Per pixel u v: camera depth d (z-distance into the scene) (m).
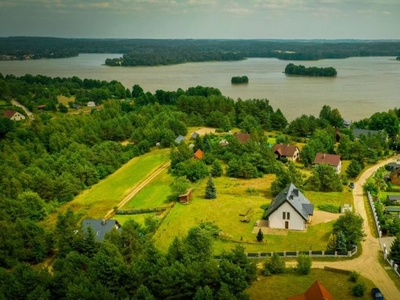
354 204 96.69
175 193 101.62
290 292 57.53
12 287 55.84
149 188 114.12
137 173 127.88
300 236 79.69
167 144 151.62
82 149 134.12
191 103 192.25
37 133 150.50
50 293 55.41
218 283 55.66
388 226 79.88
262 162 122.56
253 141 137.88
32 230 79.31
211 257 65.38
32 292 54.34
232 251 63.28
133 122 173.12
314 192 105.00
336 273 63.22
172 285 55.19
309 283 59.94
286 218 82.75
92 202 109.12
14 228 79.94
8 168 116.50
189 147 136.38
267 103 194.25
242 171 118.12
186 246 65.25
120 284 58.19
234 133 158.38
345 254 70.38
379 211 89.25
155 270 58.12
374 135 149.12
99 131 157.75
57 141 142.50
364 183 113.56
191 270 55.59
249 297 54.16
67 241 76.88
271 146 144.62
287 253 71.25
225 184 113.38
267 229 83.25
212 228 82.56
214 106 191.00
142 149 147.75
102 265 58.53
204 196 103.31
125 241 71.56
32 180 110.19
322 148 135.62
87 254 72.19
